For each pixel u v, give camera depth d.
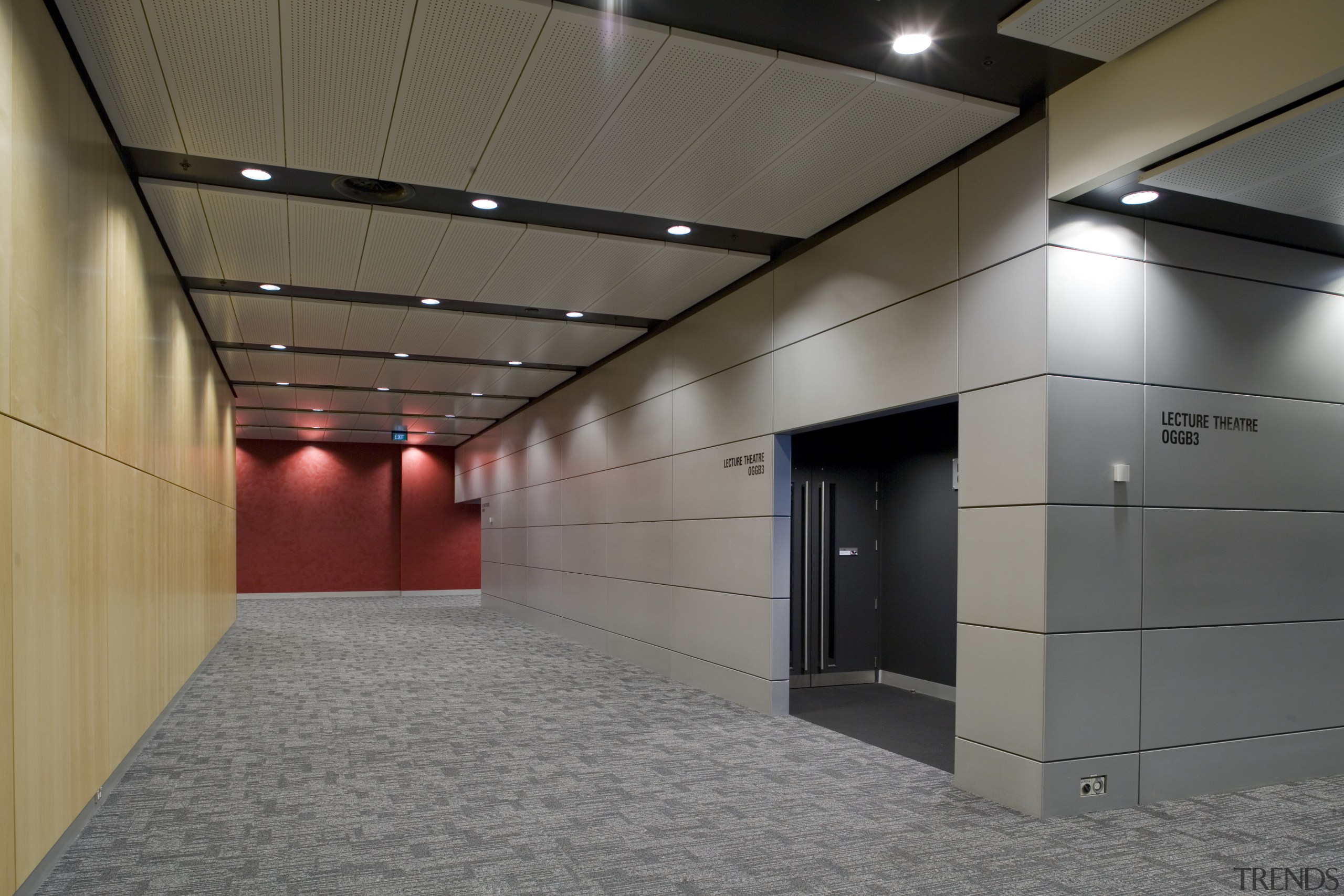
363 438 21.95
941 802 5.24
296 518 22.80
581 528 13.13
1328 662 5.79
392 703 8.45
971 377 5.52
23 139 3.58
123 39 4.22
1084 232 5.12
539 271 8.17
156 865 4.23
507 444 17.92
